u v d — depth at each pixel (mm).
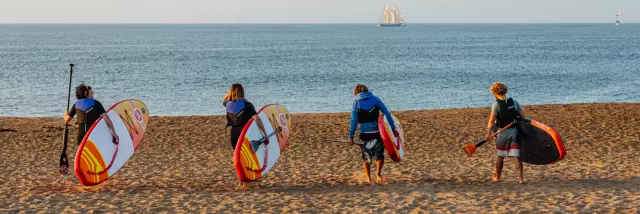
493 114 11711
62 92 52719
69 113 12328
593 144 17156
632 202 9891
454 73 74562
